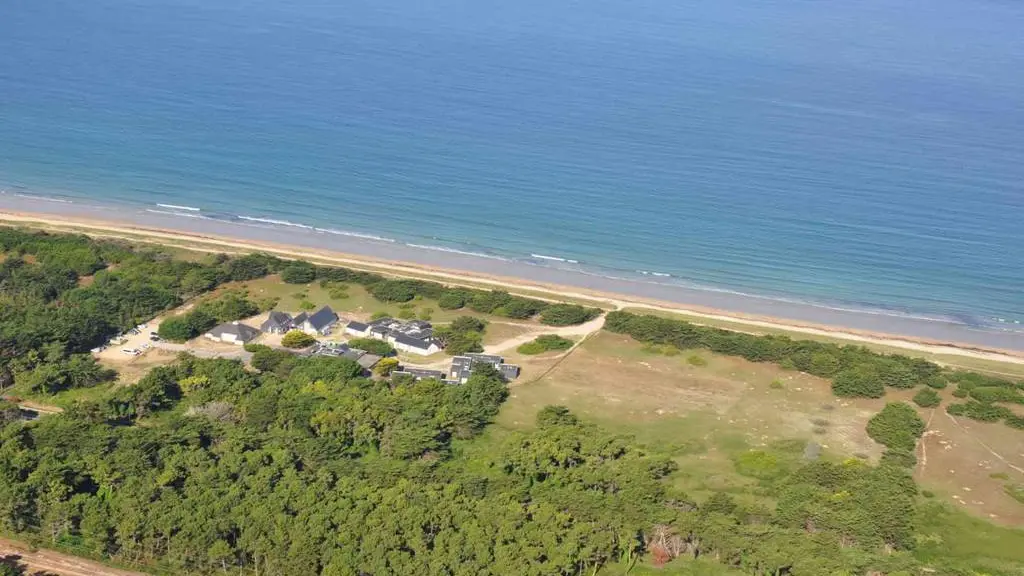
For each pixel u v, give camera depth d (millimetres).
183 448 158875
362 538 138875
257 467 153875
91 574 138375
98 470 150750
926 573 140375
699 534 144500
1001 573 143125
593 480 158125
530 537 140375
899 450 176750
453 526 143125
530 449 164875
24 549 142750
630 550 142375
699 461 172125
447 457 168125
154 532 140250
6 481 147125
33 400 183125
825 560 138375
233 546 140500
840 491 159125
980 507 162000
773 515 151250
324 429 168625
